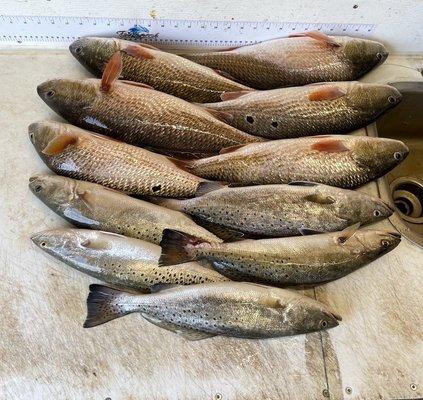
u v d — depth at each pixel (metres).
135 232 0.71
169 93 0.81
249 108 0.79
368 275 0.72
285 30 0.84
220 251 0.68
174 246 0.67
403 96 0.87
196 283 0.68
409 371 0.67
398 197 0.92
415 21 0.83
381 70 0.88
